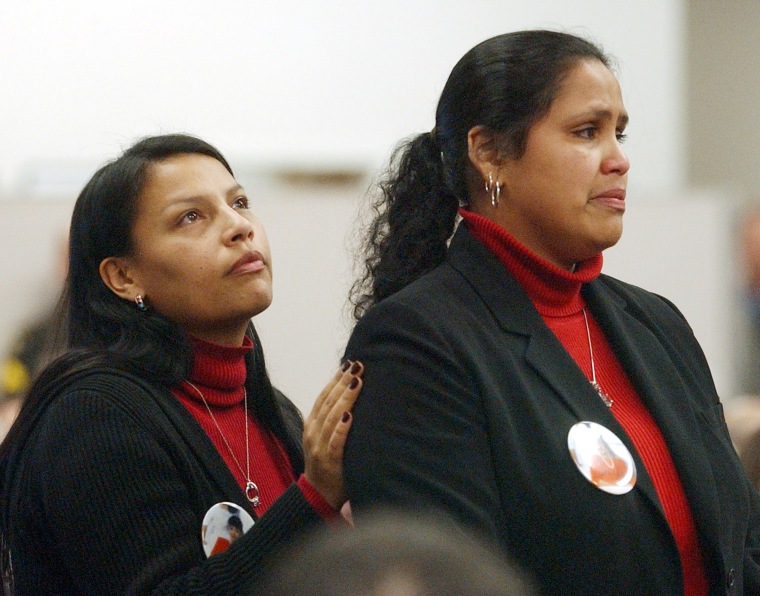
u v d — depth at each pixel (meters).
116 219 6.21
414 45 17.77
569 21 18.56
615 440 4.83
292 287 12.48
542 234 5.20
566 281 5.24
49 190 16.27
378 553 2.45
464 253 5.27
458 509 4.50
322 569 2.43
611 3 18.73
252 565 5.13
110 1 16.64
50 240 11.98
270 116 17.22
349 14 17.50
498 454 4.65
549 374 4.93
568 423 4.82
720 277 13.84
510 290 5.16
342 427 4.91
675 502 4.94
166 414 5.83
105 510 5.41
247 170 17.02
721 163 23.36
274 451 6.57
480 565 2.46
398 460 4.66
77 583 5.54
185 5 16.91
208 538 5.54
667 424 5.07
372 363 4.93
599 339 5.36
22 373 11.06
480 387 4.75
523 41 5.23
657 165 19.03
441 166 5.54
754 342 14.62
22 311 11.62
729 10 23.38
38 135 16.44
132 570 5.34
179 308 6.15
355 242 9.31
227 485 5.80
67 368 5.95
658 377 5.30
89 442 5.51
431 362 4.77
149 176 6.22
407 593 2.38
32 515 5.64
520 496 4.60
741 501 5.25
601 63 5.22
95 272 6.31
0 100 16.36
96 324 6.30
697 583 4.93
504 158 5.18
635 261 13.77
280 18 17.27
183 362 6.10
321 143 17.38
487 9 18.05
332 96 17.48
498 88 5.17
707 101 23.34
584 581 4.56
